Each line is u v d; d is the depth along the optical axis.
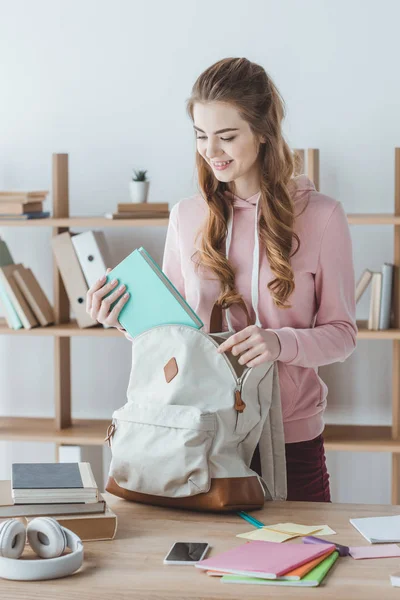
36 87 3.44
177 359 1.66
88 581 1.33
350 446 3.08
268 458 1.76
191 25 3.31
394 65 3.24
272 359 1.69
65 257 3.21
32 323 3.25
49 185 3.48
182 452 1.60
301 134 3.31
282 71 3.29
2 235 3.54
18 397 3.61
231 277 1.88
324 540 1.48
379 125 3.27
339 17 3.24
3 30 3.44
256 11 3.27
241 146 1.77
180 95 3.36
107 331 3.16
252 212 1.90
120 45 3.37
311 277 1.88
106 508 1.55
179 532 1.55
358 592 1.29
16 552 1.38
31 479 1.55
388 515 1.63
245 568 1.33
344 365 3.39
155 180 3.41
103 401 3.56
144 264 1.71
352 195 3.31
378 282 3.10
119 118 3.40
